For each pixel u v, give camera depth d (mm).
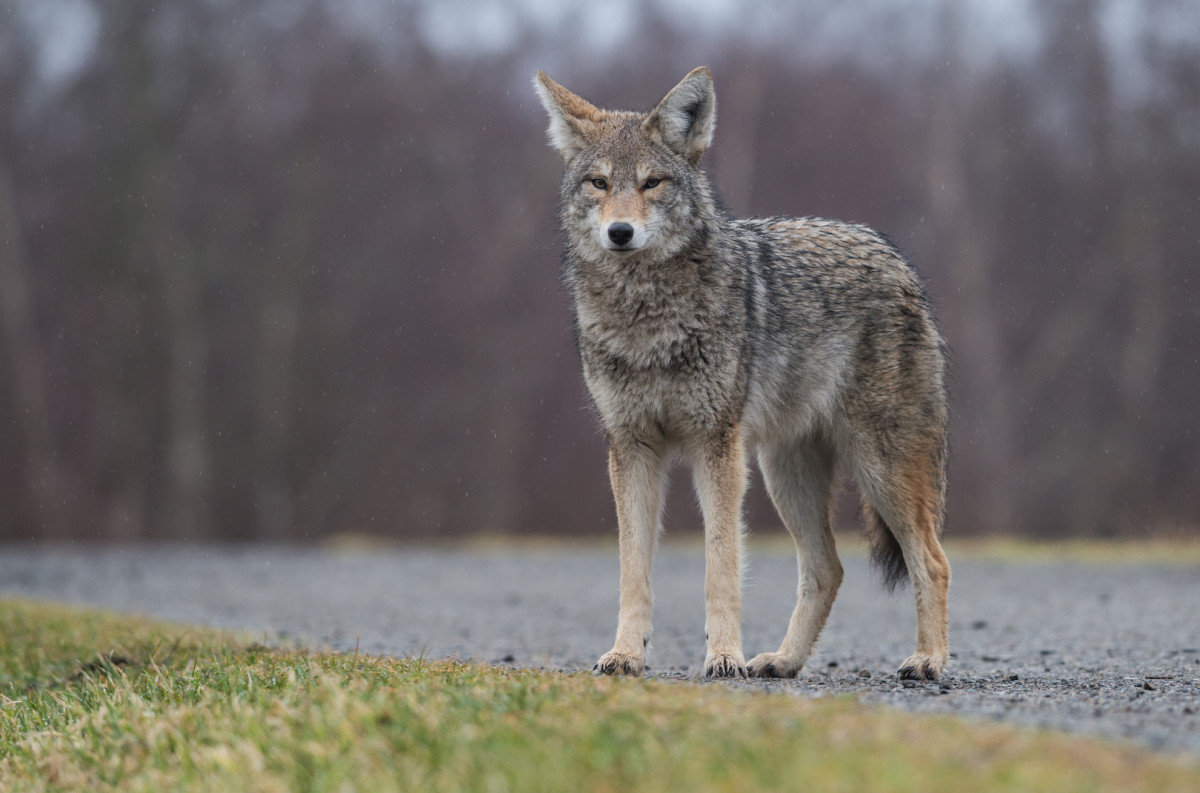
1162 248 56031
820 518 13969
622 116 13344
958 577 31828
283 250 55812
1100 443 53156
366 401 54875
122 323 55000
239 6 56000
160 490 54312
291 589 29062
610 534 51812
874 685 11805
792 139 59531
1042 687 11570
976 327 55469
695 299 12453
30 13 55906
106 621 19562
